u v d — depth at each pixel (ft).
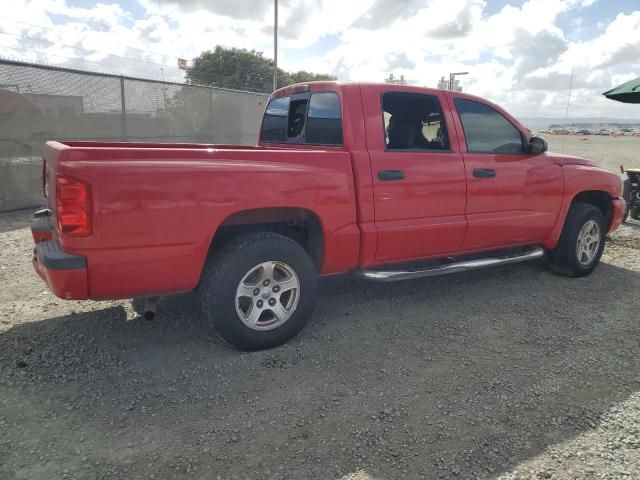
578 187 17.20
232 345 11.46
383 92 13.29
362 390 10.19
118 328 12.89
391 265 14.01
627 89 25.91
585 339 12.78
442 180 13.83
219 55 154.10
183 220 10.20
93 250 9.52
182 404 9.57
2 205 28.07
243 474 7.73
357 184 12.46
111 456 8.08
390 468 7.92
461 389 10.30
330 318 13.89
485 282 17.28
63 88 29.89
